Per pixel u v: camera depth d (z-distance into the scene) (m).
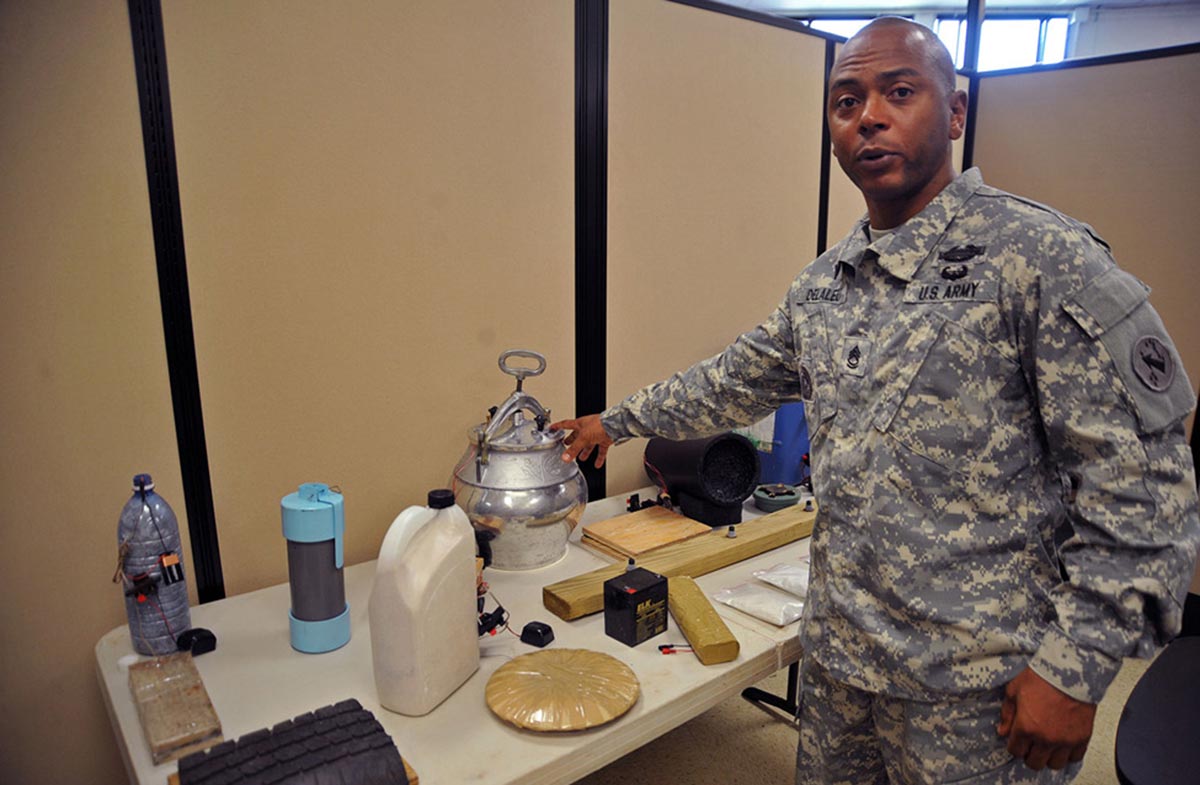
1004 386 0.91
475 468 1.43
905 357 0.95
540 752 0.93
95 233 1.21
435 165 1.53
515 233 1.67
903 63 0.95
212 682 1.09
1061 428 0.86
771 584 1.39
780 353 1.24
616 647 1.18
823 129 2.26
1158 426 0.82
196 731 0.94
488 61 1.57
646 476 2.04
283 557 1.47
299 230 1.39
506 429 1.45
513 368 1.56
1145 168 2.35
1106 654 0.82
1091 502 0.84
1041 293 0.87
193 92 1.26
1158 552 0.81
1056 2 5.21
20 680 1.25
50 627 1.26
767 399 1.31
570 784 0.94
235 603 1.36
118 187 1.22
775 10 5.19
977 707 0.93
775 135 2.14
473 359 1.66
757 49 2.04
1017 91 2.59
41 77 1.14
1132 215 2.40
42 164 1.16
